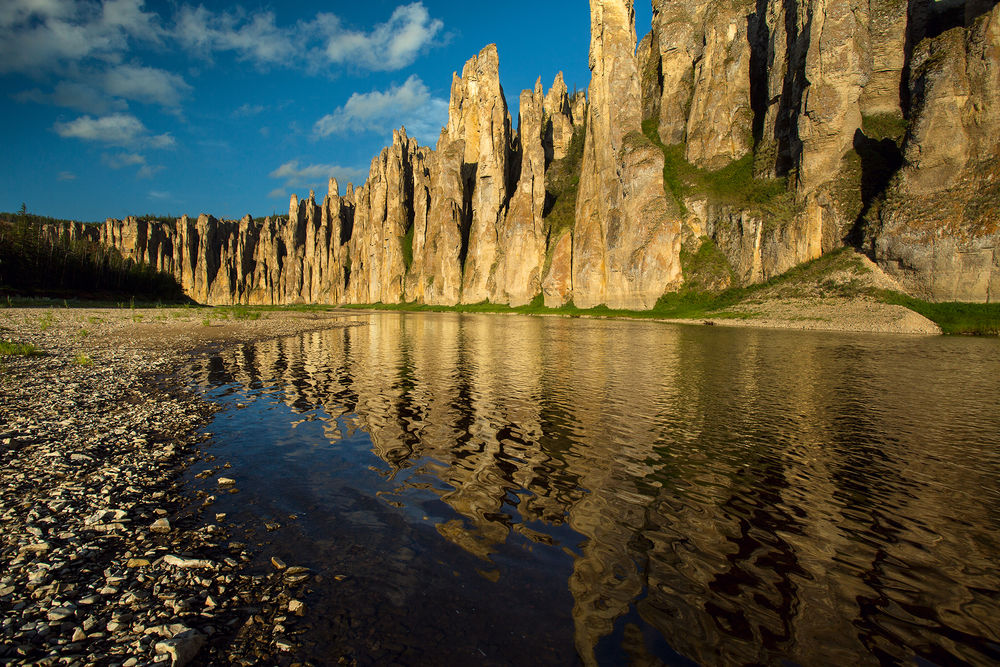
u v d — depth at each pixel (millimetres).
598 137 94312
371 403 19625
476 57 134250
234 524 9375
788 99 79625
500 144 118875
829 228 67625
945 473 12195
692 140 93000
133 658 5746
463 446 14250
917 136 57500
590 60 95938
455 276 125750
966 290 52062
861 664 5840
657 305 82562
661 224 83875
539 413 18016
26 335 37781
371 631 6422
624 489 11188
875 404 19328
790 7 79812
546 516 9875
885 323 50750
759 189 80562
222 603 6938
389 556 8328
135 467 11969
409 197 157750
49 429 14453
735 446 14234
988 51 53500
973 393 21234
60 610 6578
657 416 17578
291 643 6145
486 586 7492
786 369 27344
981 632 6469
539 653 6031
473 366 29203
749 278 75750
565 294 100750
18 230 110312
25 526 8828
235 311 107312
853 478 11867
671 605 7031
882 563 8195
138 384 22219
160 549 8359
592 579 7684
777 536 9078
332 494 10852
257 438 14906
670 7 103500
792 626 6578
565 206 111438
